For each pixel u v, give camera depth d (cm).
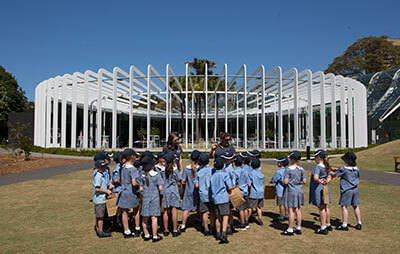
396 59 5862
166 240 459
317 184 483
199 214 555
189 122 3806
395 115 3297
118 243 444
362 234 477
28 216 596
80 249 417
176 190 488
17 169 1370
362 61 5719
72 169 1380
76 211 637
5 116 3516
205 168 489
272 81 2355
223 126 3784
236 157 544
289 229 477
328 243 436
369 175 1180
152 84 2397
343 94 2270
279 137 2039
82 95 2477
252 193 532
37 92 2470
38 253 402
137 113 3216
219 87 3098
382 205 679
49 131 2303
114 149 1964
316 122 3164
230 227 488
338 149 2119
